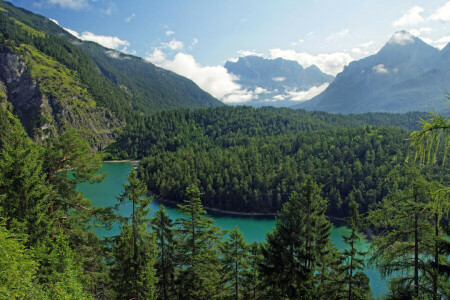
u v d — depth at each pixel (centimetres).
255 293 3259
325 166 13475
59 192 3014
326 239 2748
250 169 13575
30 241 2380
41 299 1823
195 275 3195
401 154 12938
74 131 3003
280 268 2691
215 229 3338
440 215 1426
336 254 2831
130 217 2722
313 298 2603
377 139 15125
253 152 16188
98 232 7781
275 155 15750
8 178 2433
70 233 2914
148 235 2777
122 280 2730
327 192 11831
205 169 14762
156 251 2856
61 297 2027
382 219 1886
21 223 2269
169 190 13362
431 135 1158
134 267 2686
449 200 1284
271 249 2781
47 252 2473
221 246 3419
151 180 14762
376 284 5791
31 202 2447
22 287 1792
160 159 17062
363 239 8238
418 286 1786
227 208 12262
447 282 1669
